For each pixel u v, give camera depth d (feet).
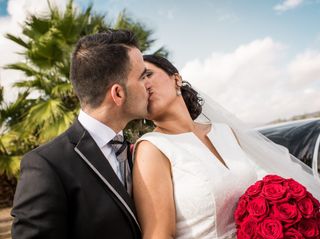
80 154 4.33
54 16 29.50
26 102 32.12
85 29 30.68
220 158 5.93
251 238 4.73
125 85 4.86
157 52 29.89
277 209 4.76
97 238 4.08
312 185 7.84
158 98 5.73
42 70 30.25
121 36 5.07
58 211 3.84
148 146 5.22
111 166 4.58
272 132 10.33
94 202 4.15
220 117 7.20
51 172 4.00
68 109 28.89
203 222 5.10
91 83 4.80
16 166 30.04
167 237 4.75
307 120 10.19
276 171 7.42
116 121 4.99
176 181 5.18
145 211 4.76
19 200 3.85
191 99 6.57
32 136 31.42
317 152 8.86
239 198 5.42
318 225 4.81
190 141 5.60
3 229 23.17
